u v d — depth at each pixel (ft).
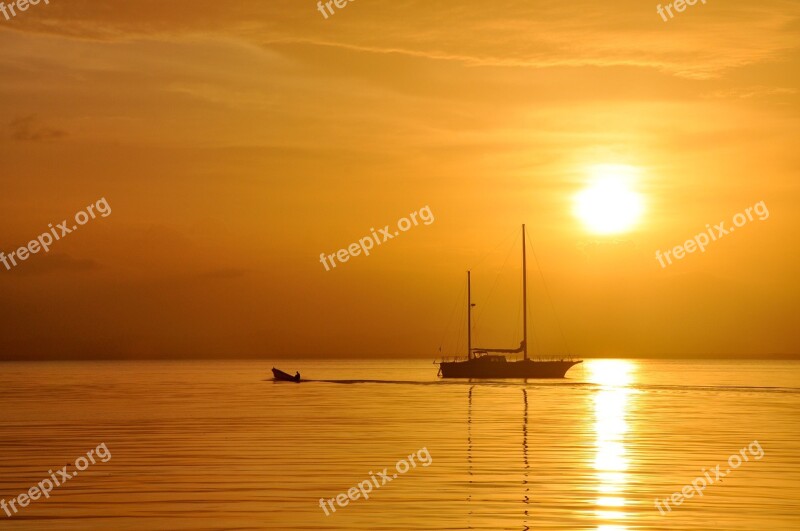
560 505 92.17
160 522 84.58
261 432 165.78
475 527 82.43
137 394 327.88
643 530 81.30
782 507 91.50
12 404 263.70
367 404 252.83
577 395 302.04
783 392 333.83
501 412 218.18
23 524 84.02
